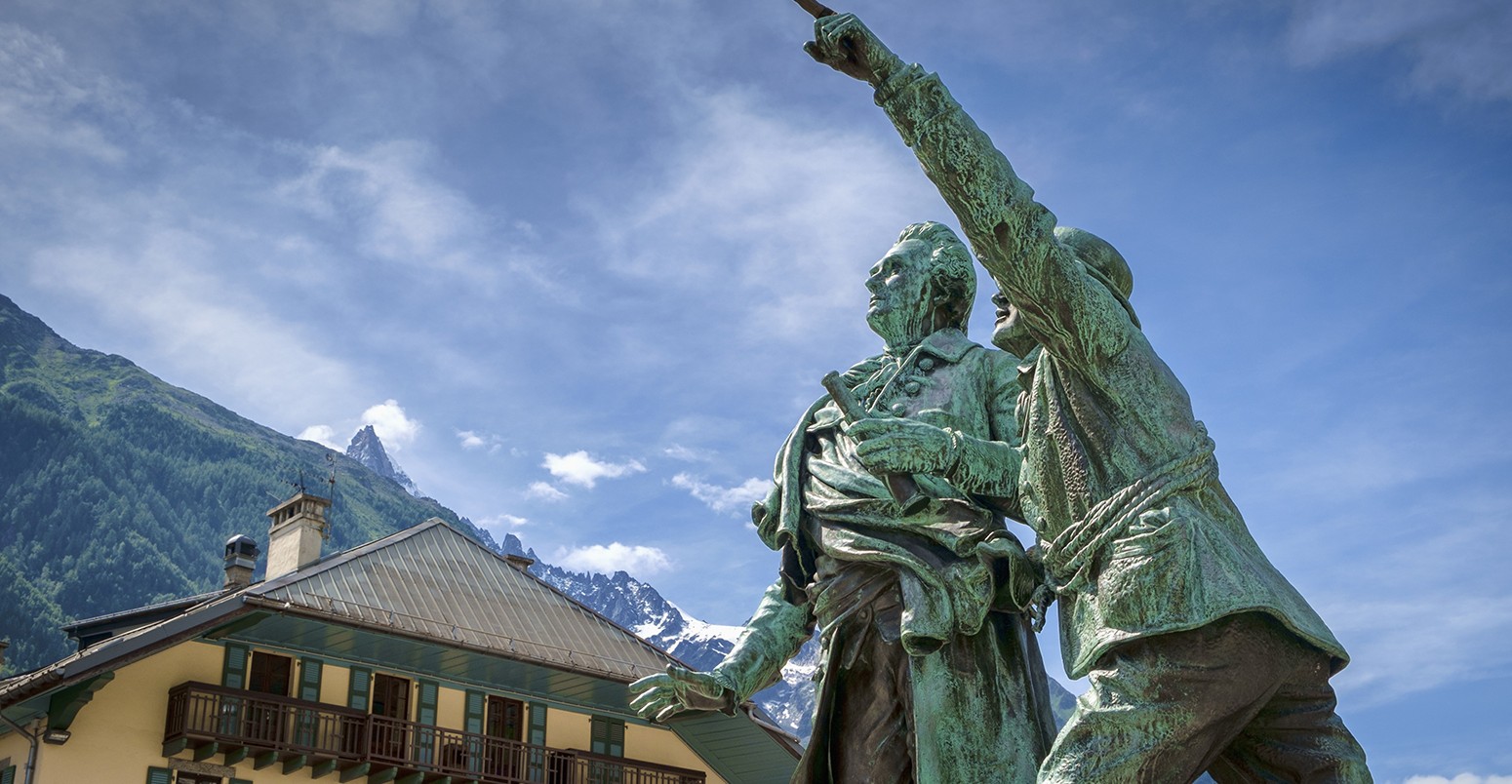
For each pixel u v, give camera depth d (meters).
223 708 28.12
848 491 3.90
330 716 29.38
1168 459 3.06
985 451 3.61
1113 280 3.27
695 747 32.97
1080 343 3.09
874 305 4.28
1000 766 3.67
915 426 3.58
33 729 27.12
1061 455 3.19
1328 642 2.97
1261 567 3.03
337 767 29.17
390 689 30.70
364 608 30.28
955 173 3.06
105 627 32.16
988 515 3.80
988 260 3.12
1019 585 3.72
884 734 3.88
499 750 30.97
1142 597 2.96
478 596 32.59
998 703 3.73
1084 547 3.08
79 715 26.92
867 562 3.81
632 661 32.66
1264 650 2.95
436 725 30.83
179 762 27.72
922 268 4.26
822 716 3.93
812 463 4.04
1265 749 3.10
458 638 30.75
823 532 3.94
